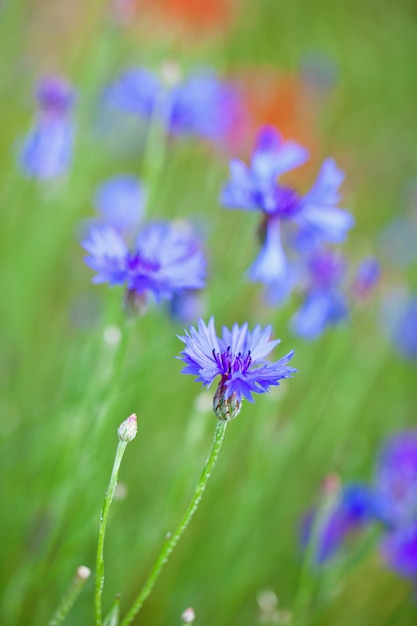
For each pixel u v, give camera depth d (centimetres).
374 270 88
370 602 99
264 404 89
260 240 80
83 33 160
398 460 95
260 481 91
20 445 90
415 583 93
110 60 135
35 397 103
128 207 98
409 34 223
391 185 183
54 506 85
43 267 114
